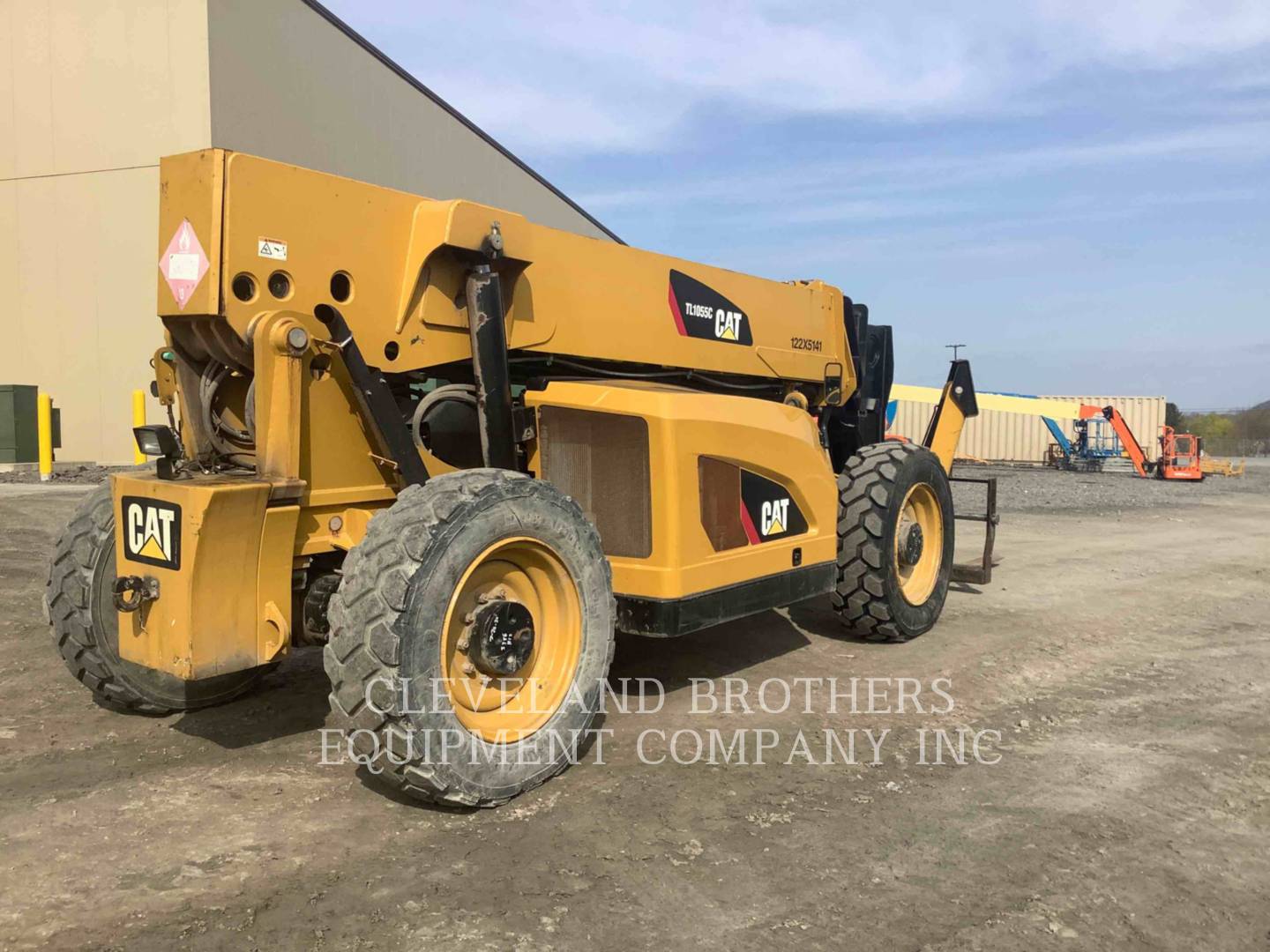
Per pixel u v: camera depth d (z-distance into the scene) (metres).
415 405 4.07
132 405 15.55
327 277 3.45
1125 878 2.82
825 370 6.26
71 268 15.58
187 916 2.49
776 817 3.18
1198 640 5.88
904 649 5.53
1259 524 12.98
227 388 3.68
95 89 15.01
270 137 15.03
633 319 4.66
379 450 3.69
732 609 4.28
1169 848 3.03
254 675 4.33
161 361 3.76
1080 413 22.38
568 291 4.29
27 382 15.99
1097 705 4.51
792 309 5.93
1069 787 3.50
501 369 3.83
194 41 14.21
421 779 3.00
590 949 2.38
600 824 3.09
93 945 2.34
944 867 2.85
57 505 10.84
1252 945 2.50
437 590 2.97
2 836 2.93
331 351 3.44
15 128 15.55
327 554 3.67
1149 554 9.67
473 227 3.71
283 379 3.23
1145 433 28.14
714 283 5.22
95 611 3.79
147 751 3.68
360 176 16.88
